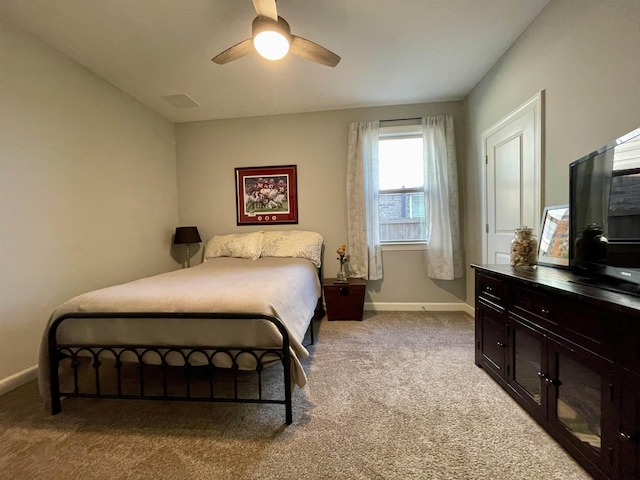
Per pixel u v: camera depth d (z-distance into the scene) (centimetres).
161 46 232
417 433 143
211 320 155
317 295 302
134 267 316
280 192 379
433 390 181
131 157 314
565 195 186
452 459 126
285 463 126
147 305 161
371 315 346
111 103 288
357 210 358
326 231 373
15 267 204
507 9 202
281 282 203
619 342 101
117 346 160
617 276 121
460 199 353
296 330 176
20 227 207
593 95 163
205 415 161
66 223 241
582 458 119
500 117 262
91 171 265
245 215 385
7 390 193
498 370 184
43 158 223
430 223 348
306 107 356
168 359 159
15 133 205
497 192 272
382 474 119
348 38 229
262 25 170
